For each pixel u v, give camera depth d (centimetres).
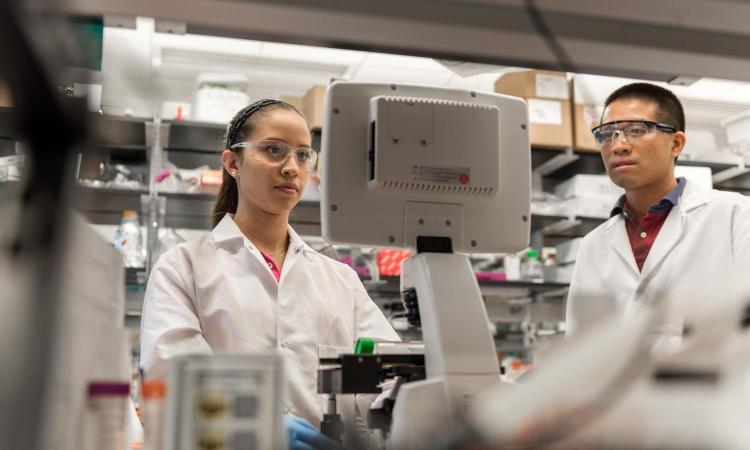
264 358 57
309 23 80
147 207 351
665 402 50
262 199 145
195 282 139
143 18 78
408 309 102
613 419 50
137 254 326
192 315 133
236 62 434
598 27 83
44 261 50
